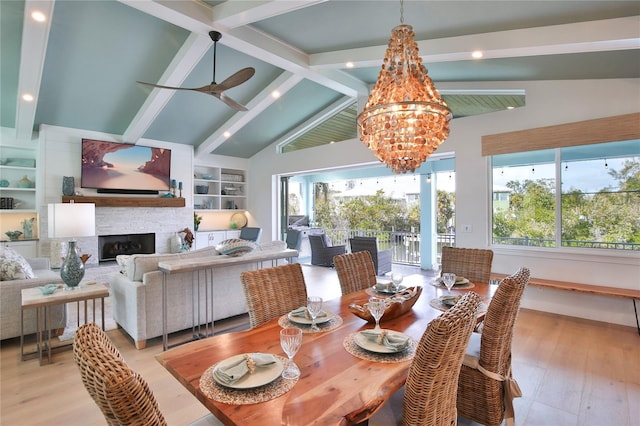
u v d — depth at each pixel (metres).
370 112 2.23
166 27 4.00
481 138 4.51
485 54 3.23
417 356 1.07
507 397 1.83
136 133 6.05
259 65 5.11
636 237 3.58
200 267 3.11
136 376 0.77
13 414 2.11
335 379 1.21
